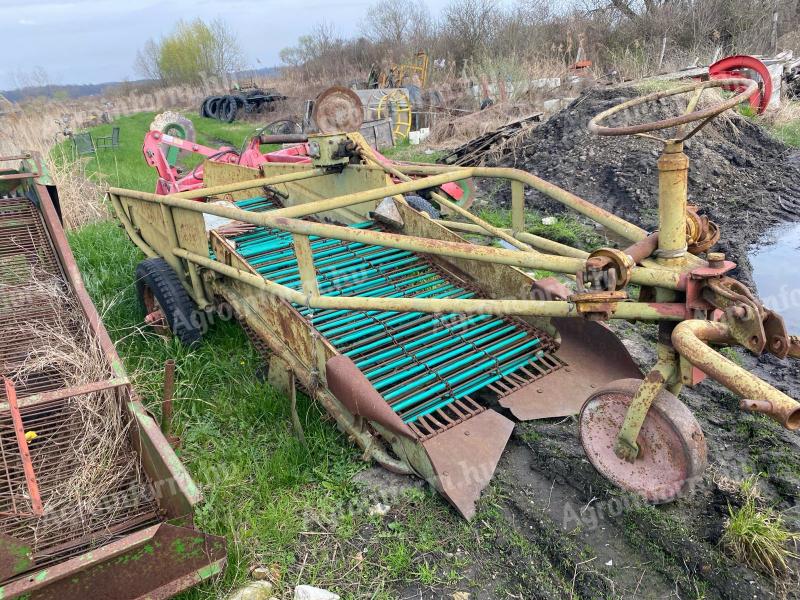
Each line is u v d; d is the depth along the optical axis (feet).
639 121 26.55
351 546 8.79
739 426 10.69
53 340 11.75
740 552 8.02
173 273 14.52
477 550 8.57
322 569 8.43
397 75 63.57
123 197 16.21
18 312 12.63
